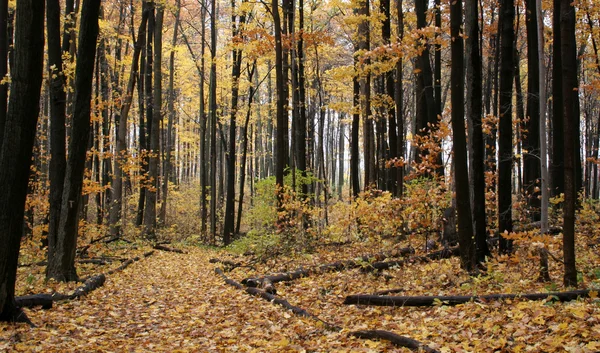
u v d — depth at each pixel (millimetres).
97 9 9758
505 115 9508
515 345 4797
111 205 20734
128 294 9727
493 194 11266
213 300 9148
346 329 6180
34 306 7691
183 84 32500
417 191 11367
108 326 7199
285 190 15727
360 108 15805
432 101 14180
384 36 14969
